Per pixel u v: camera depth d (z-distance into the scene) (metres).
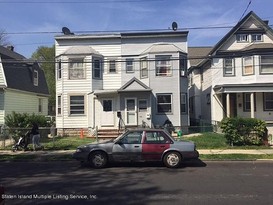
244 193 9.07
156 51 28.22
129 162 15.55
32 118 23.88
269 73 28.02
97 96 27.69
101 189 9.77
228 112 27.78
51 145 21.42
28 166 15.02
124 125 26.88
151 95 27.36
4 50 33.31
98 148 14.10
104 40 29.38
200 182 10.70
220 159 16.25
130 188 9.84
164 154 14.02
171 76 28.12
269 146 19.98
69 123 28.53
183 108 28.53
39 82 38.62
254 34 29.98
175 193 9.12
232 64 29.45
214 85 29.77
